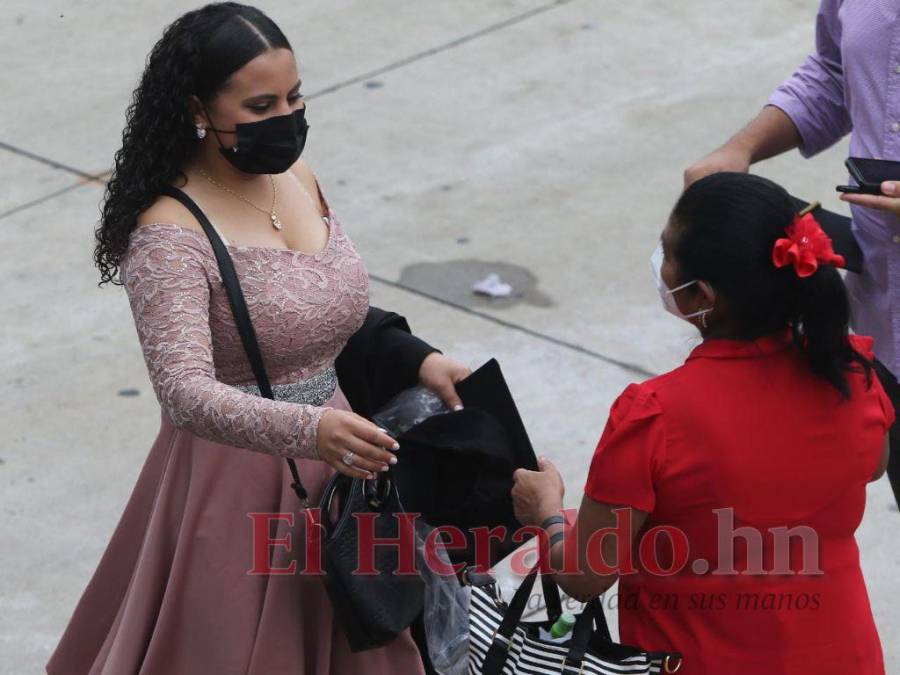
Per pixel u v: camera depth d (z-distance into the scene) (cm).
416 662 827
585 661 668
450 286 1520
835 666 662
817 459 636
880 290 873
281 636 776
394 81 1991
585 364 1387
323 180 1741
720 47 2073
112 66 2059
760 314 619
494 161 1783
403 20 2178
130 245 722
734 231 603
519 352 1407
